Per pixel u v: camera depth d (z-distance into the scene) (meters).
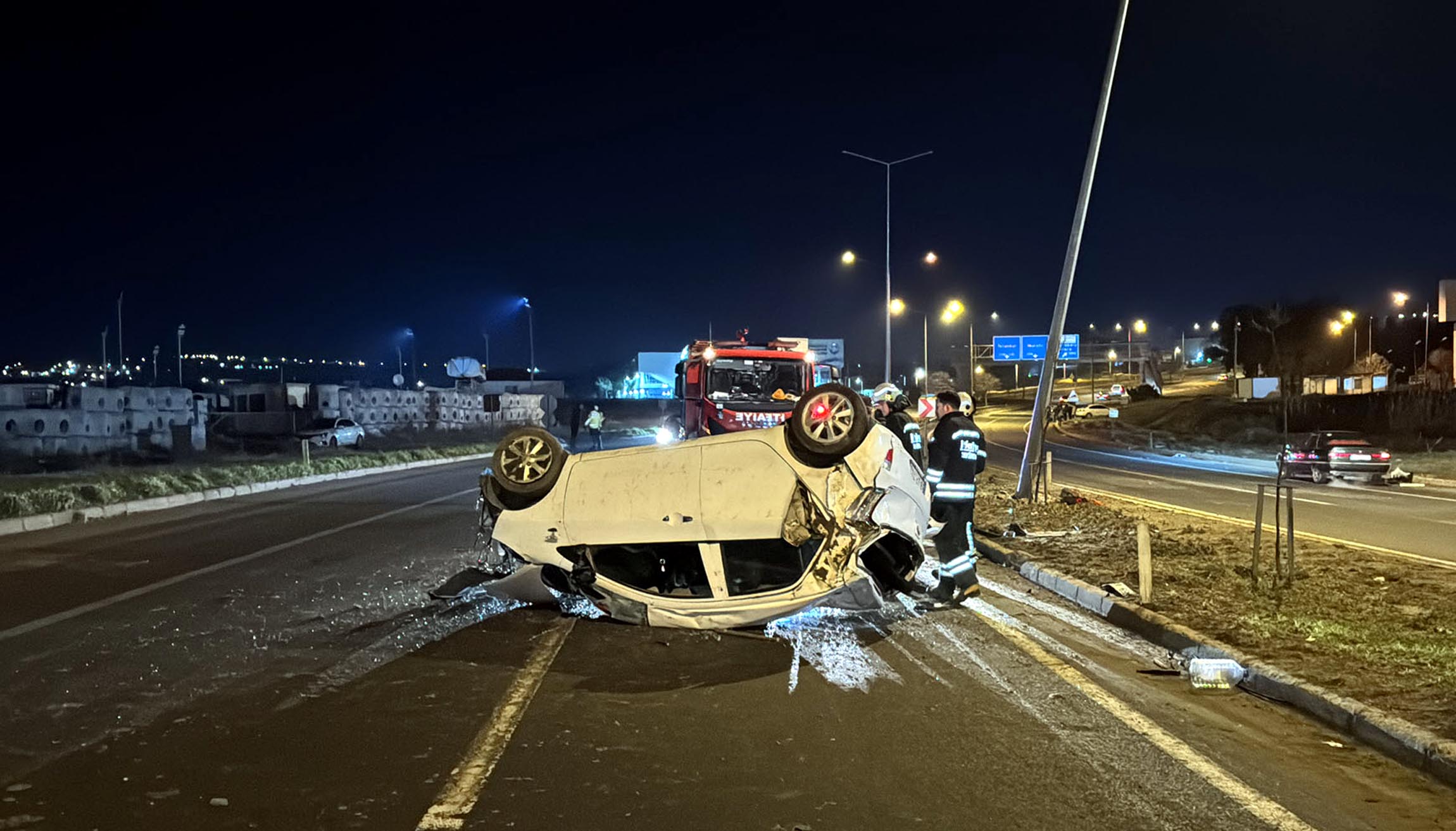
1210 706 6.88
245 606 9.87
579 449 40.97
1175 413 74.19
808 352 21.48
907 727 6.34
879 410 14.02
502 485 8.91
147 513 18.95
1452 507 21.56
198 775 5.40
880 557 9.70
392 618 9.35
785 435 8.48
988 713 6.66
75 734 6.06
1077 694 7.13
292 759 5.65
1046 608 10.24
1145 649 8.55
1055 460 42.88
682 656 8.03
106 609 9.70
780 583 8.85
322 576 11.63
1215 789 5.36
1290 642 8.10
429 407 54.06
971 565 10.43
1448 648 7.88
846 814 4.96
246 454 33.56
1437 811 5.10
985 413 101.56
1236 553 13.15
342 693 6.95
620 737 6.09
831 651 8.25
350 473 30.05
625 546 9.09
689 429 22.39
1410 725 6.00
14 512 16.84
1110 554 13.01
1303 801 5.21
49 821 4.79
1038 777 5.50
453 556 13.15
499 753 5.77
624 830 4.73
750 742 6.02
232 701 6.73
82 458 27.73
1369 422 49.72
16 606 9.88
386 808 4.97
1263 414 61.12
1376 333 82.06
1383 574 11.44
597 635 8.66
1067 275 19.00
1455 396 48.88
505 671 7.53
